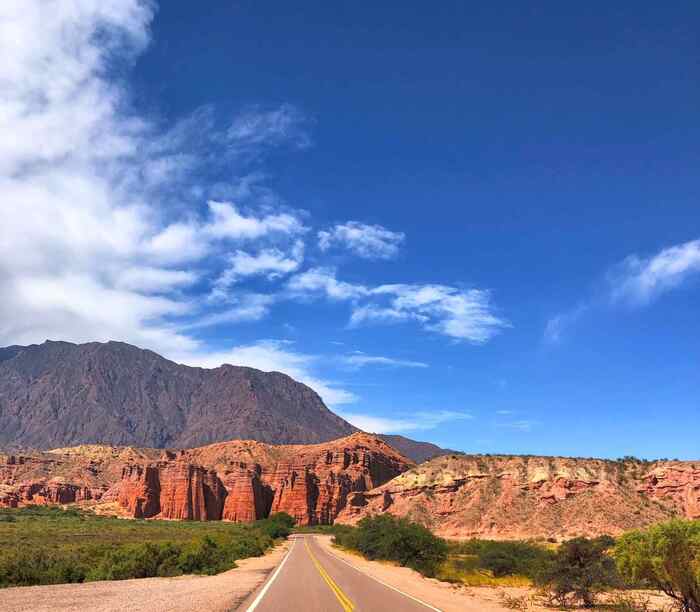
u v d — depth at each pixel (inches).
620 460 5078.7
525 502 4901.6
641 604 1224.8
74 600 1002.7
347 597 1069.1
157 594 1095.6
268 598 1032.8
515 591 1496.1
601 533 4212.6
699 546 886.4
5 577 1393.9
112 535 3816.4
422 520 5211.6
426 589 1312.7
